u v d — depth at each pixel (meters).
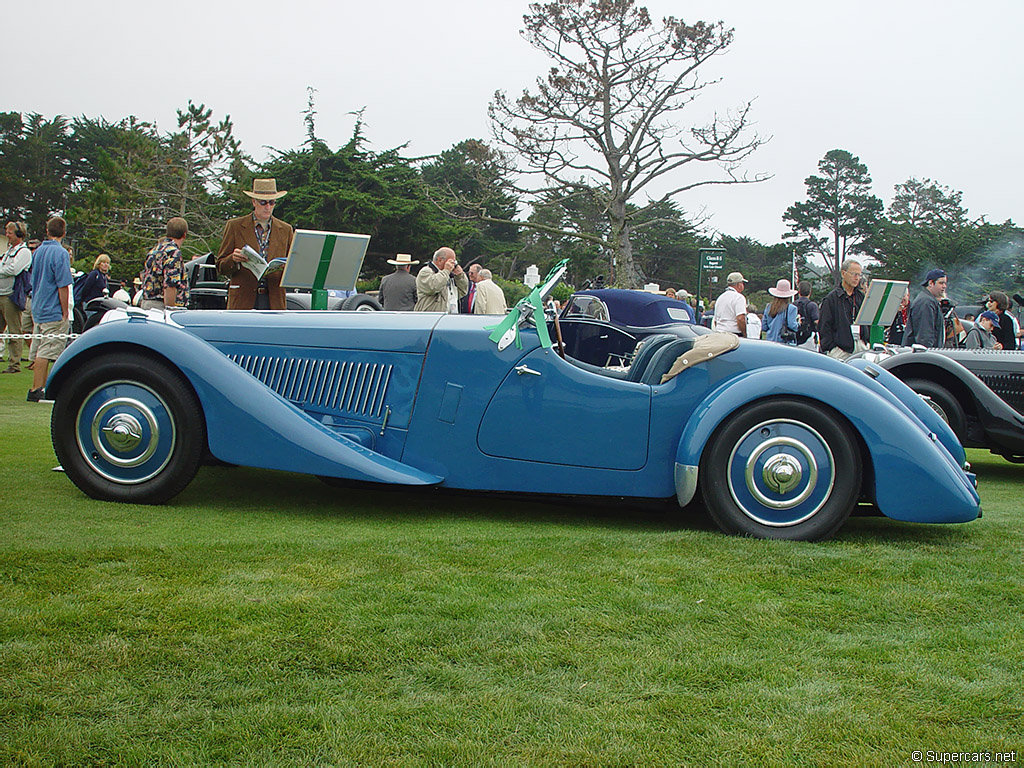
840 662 2.36
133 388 3.85
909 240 49.53
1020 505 5.07
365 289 35.44
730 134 29.30
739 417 3.70
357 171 37.84
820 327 7.48
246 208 35.84
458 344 3.96
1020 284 46.28
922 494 3.61
